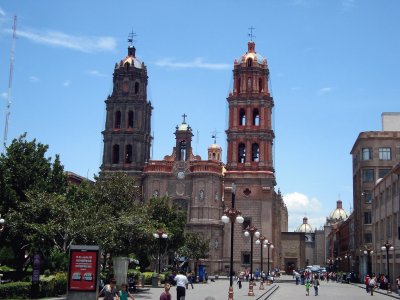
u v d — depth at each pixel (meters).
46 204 45.88
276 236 126.88
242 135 118.12
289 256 164.00
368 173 104.75
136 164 115.62
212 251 109.50
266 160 116.94
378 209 91.81
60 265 54.50
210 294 54.25
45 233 43.88
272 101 120.94
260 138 117.50
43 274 54.03
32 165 53.44
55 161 56.84
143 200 113.50
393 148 104.19
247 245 113.25
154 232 55.69
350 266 135.88
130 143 116.31
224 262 113.06
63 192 56.53
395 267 77.62
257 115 119.75
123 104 117.25
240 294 56.53
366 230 103.69
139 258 79.12
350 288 81.25
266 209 114.38
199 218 110.56
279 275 125.19
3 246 54.50
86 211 47.59
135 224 52.19
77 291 30.72
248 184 115.69
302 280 93.62
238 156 118.81
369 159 104.81
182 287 33.59
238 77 121.38
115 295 27.91
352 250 127.62
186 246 92.50
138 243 55.44
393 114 110.19
